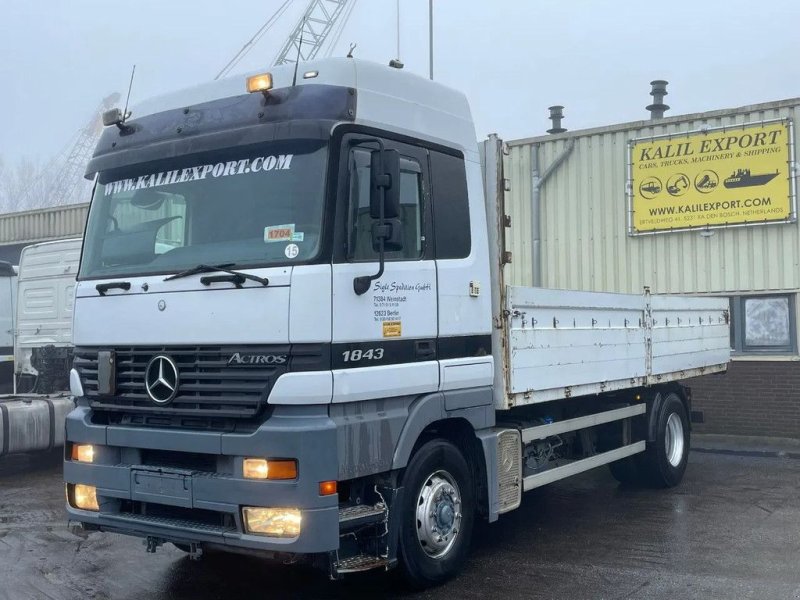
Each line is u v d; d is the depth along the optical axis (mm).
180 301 5391
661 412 9570
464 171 6383
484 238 6500
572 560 6711
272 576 6348
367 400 5352
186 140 5711
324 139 5211
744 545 7117
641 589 5945
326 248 5082
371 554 5543
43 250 13297
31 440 10719
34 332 13375
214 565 6641
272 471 4973
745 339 13383
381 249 5211
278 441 4953
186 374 5340
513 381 6512
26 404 10797
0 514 8516
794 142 12750
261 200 5336
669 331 9539
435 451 5945
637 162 14070
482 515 6422
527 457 7312
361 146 5391
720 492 9453
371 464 5316
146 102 6203
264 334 5039
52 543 7336
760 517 8164
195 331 5305
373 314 5371
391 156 5203
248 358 5098
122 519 5586
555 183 14914
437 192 6074
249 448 5031
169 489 5340
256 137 5395
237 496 5059
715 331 11055
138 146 5996
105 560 6801
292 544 4906
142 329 5562
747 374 13328
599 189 14500
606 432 8859
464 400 6145
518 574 6336
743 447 12688
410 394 5660
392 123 5715
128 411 5613
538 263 14945
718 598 5746
